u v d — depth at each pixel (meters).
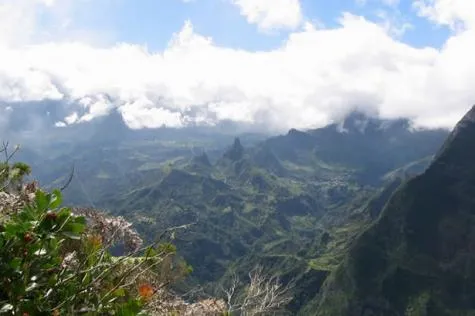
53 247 4.35
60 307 4.30
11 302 3.94
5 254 4.10
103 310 4.69
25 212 4.37
